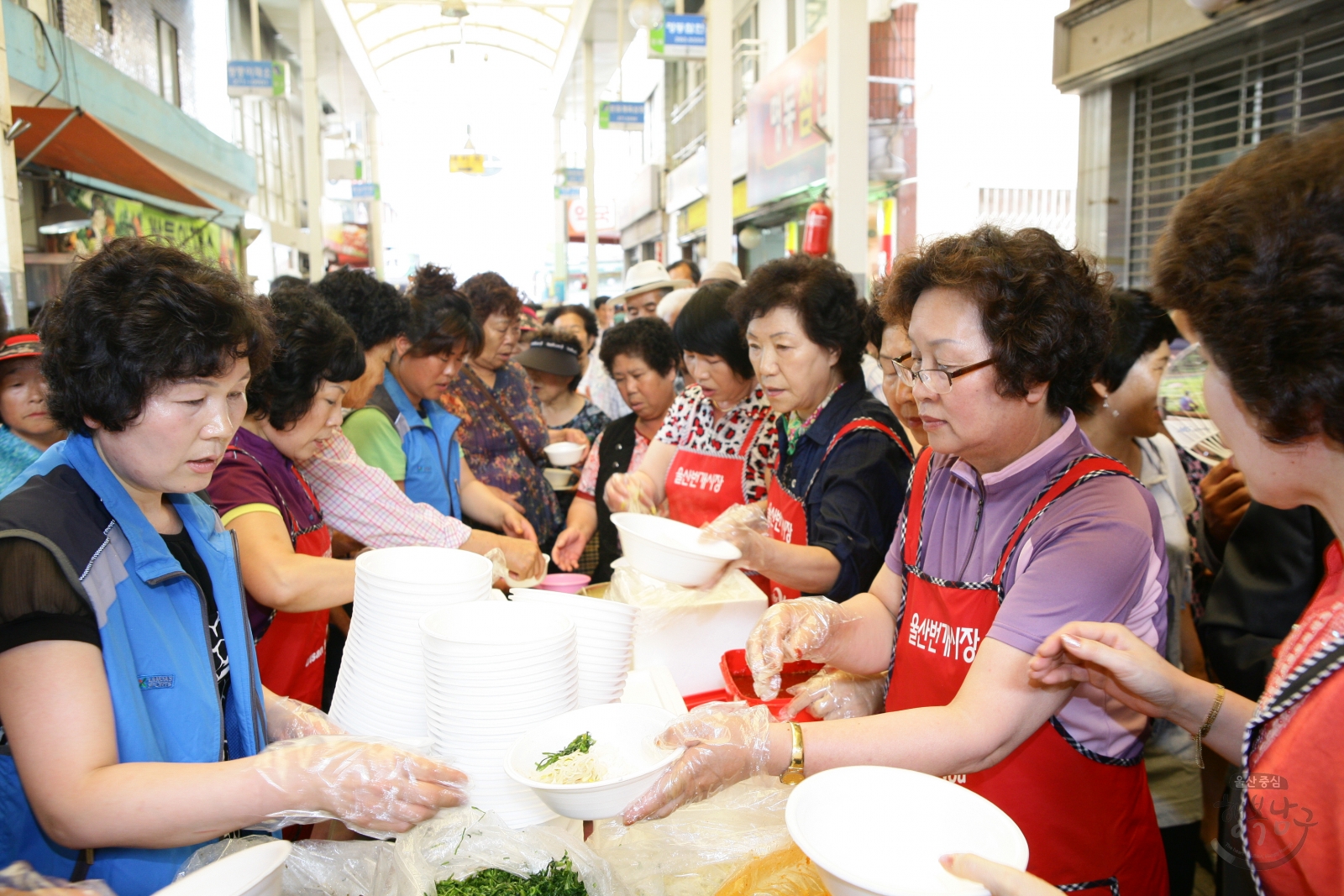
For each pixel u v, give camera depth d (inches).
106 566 40.8
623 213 762.2
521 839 41.9
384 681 52.3
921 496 58.2
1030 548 48.5
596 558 130.6
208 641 46.7
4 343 99.7
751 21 447.5
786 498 82.7
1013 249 46.3
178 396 40.3
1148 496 49.2
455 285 110.2
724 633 73.7
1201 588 95.3
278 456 70.0
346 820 39.2
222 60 582.6
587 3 608.4
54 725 37.5
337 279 93.0
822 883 42.1
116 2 406.6
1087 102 157.9
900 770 40.5
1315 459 32.1
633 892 42.7
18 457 89.5
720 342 96.2
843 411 78.1
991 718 44.8
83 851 41.4
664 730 44.6
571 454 155.9
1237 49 129.3
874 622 61.2
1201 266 31.6
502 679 45.3
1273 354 29.7
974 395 46.8
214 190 539.5
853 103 230.8
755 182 382.9
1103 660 41.1
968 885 32.8
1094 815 50.0
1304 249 28.5
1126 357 79.0
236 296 42.6
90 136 260.7
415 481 106.0
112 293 39.1
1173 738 77.3
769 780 52.6
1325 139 30.0
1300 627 37.2
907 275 49.8
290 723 52.2
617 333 124.2
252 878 34.4
